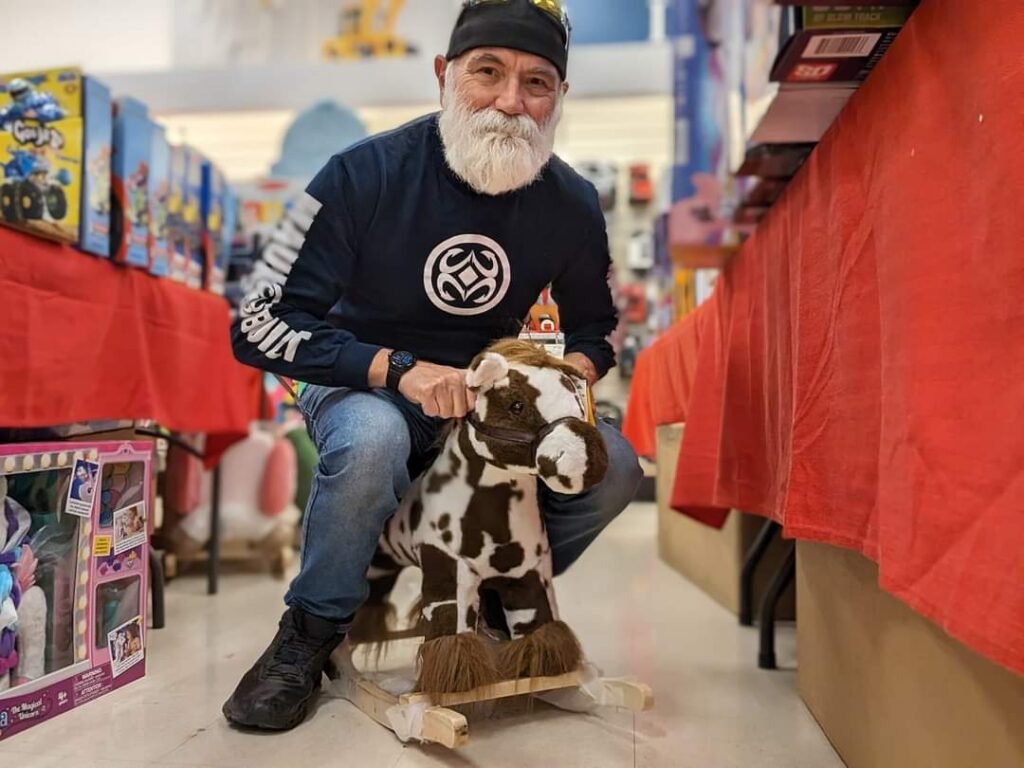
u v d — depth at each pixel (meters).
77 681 1.14
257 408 2.25
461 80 1.11
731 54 1.57
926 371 0.64
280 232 1.16
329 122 4.07
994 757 0.61
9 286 1.16
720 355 1.53
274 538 2.19
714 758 0.97
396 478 1.07
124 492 1.27
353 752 0.98
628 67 4.45
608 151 4.86
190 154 1.83
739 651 1.46
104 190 1.43
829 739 1.03
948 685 0.69
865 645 0.90
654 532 3.17
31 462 1.09
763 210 1.48
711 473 1.56
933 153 0.65
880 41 0.91
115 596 1.25
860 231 0.84
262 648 1.46
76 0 5.02
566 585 2.07
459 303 1.18
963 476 0.58
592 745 1.01
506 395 0.98
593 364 1.24
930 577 0.62
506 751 0.98
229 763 0.95
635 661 1.39
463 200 1.15
